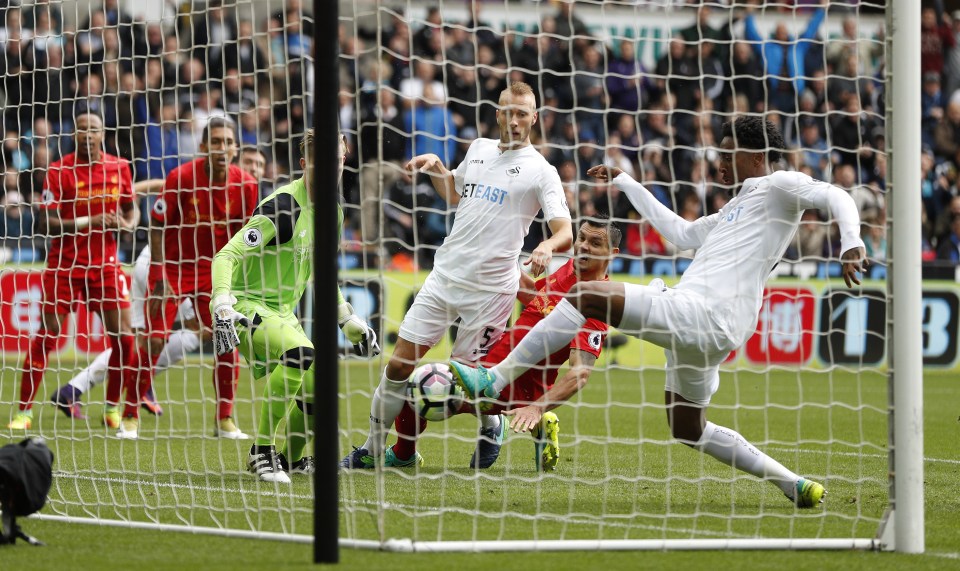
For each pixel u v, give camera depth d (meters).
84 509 14.24
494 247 16.53
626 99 43.28
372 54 41.00
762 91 43.50
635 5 15.34
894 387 11.95
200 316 22.62
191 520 13.25
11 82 34.38
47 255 23.59
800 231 41.88
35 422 25.08
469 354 16.95
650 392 34.38
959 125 47.25
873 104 43.62
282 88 37.38
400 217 39.16
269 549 11.57
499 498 15.16
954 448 22.14
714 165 42.41
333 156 10.47
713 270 13.86
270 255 16.92
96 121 22.86
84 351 38.00
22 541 12.02
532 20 43.66
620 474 17.83
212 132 18.23
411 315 16.84
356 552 11.36
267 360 16.67
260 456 16.72
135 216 23.06
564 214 15.95
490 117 42.38
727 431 14.71
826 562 11.27
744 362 42.09
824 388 36.62
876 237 42.28
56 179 23.19
